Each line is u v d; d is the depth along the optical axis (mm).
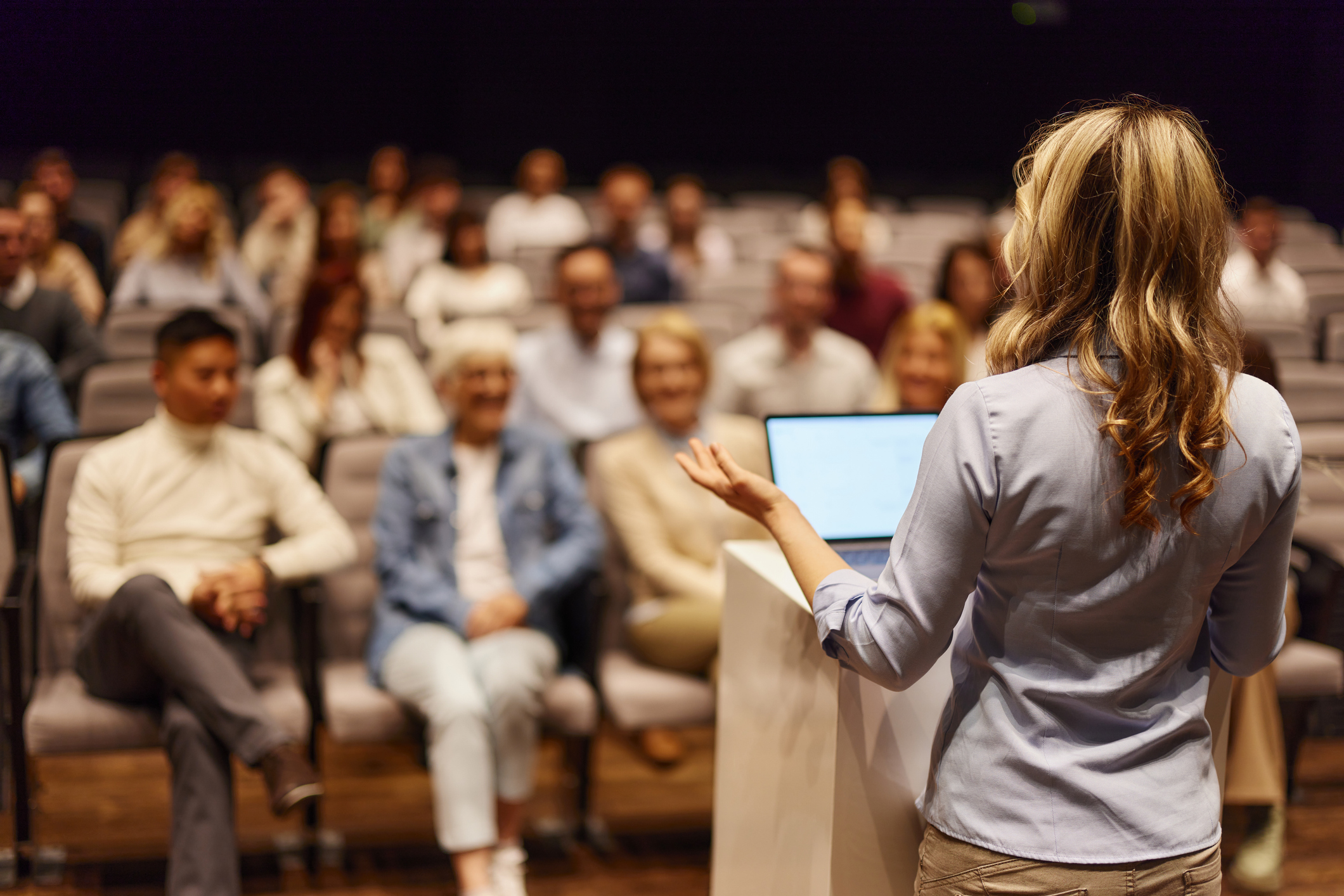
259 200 6086
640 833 2520
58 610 2322
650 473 2520
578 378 3586
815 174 8602
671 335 2518
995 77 8273
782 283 3451
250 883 2254
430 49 8086
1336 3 6367
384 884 2270
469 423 2447
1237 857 2238
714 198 7840
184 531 2322
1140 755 986
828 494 1468
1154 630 970
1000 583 989
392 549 2359
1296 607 2441
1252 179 6742
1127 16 7398
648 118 8445
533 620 2355
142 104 7625
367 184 7703
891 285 4309
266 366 3352
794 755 1328
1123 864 964
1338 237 6117
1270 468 961
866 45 8398
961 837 1014
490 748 2188
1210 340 944
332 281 3189
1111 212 947
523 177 6027
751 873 1475
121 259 5289
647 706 2303
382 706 2209
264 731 1982
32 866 2225
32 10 7312
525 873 2338
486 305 4637
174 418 2344
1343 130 6461
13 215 3443
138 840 2396
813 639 1269
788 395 3469
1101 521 936
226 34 7699
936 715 1249
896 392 2863
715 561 2527
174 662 1993
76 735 2062
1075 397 946
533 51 8227
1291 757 2627
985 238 3865
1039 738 984
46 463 2529
